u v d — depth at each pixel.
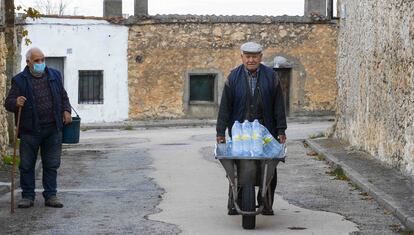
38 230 9.70
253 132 9.66
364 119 18.36
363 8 18.58
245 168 9.49
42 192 12.29
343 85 21.62
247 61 10.08
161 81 37.25
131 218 10.51
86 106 36.75
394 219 10.41
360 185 13.23
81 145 23.83
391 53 15.47
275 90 10.16
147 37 37.06
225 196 12.50
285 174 15.34
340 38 21.98
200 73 37.41
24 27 35.50
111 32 36.91
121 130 33.78
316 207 11.39
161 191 13.10
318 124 34.44
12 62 20.88
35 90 11.13
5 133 17.14
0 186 13.02
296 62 38.12
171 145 23.33
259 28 37.75
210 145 22.97
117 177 15.18
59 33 36.34
